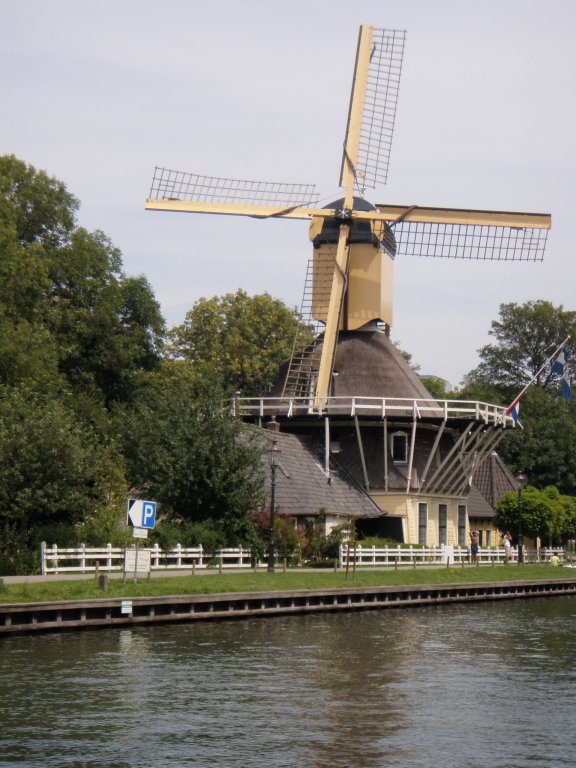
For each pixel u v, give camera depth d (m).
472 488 93.88
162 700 26.61
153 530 52.25
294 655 34.22
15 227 66.69
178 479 54.44
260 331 100.69
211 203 69.75
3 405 50.16
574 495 116.50
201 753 22.00
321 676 30.45
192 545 53.12
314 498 63.44
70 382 77.25
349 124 71.94
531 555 79.94
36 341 65.81
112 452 65.62
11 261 63.72
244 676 30.12
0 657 32.22
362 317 71.69
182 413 55.72
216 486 54.34
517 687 29.48
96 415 69.81
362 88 72.19
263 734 23.53
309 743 22.88
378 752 22.31
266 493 59.44
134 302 84.12
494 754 22.28
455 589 57.50
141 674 29.94
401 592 53.56
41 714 24.95
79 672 30.02
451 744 23.03
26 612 37.06
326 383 69.50
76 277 77.69
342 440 70.75
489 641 39.38
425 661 33.94
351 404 69.06
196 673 30.34
